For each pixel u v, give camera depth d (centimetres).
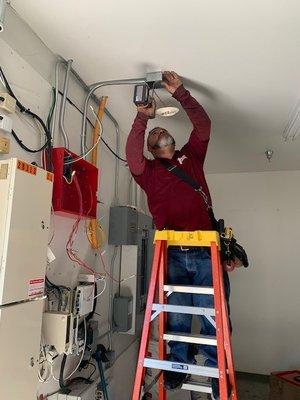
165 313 163
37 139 151
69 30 150
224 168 375
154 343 253
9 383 108
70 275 179
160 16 138
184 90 173
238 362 353
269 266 365
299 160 338
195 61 169
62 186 151
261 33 146
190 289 150
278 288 359
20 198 116
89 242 206
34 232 123
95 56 169
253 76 182
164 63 173
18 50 141
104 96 212
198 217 171
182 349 162
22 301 117
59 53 168
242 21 139
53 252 163
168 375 159
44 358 144
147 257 296
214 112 229
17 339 113
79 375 188
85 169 183
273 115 232
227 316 151
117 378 243
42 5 135
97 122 207
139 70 180
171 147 187
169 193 174
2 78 127
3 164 116
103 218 234
